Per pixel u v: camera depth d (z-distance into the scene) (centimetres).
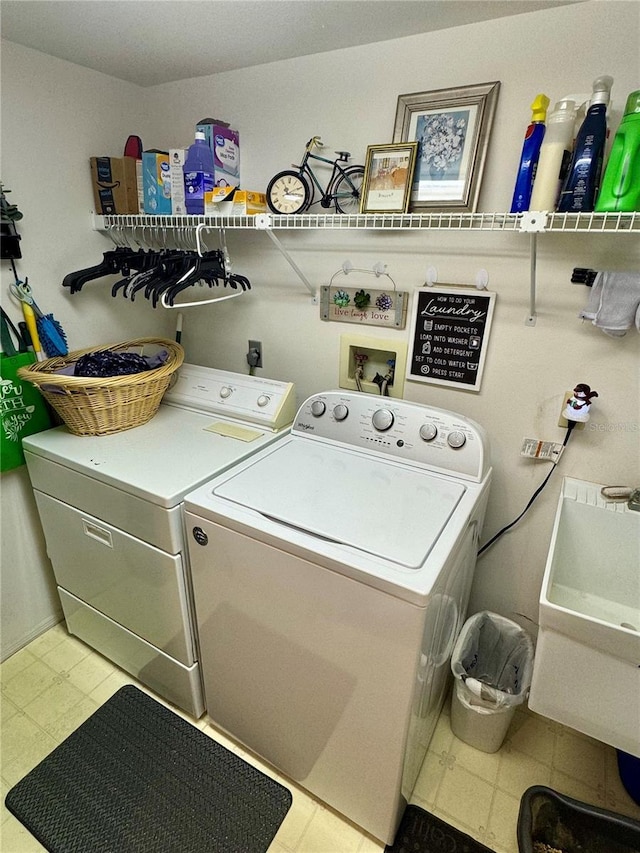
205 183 154
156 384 158
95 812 132
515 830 129
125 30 129
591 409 134
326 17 120
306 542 103
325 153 151
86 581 158
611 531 133
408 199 136
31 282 159
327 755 124
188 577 132
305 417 157
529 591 164
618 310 117
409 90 134
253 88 158
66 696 164
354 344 166
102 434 154
